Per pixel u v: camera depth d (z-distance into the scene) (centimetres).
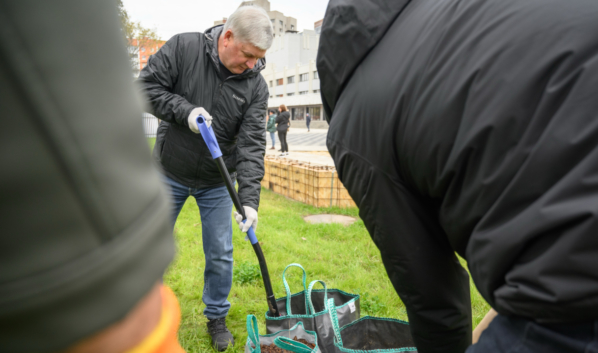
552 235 68
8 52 31
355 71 107
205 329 264
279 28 13088
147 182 42
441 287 107
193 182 238
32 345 34
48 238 33
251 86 233
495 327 85
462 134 80
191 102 229
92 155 36
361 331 206
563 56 70
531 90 73
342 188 666
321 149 1745
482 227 80
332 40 107
